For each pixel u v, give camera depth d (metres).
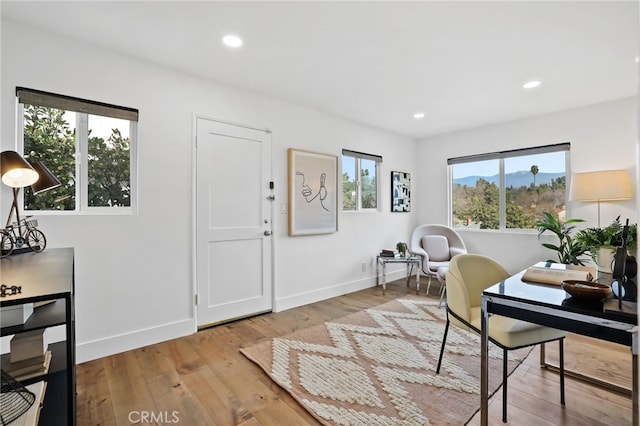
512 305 1.28
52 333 2.01
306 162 3.44
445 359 2.12
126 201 2.35
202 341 2.44
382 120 3.97
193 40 2.09
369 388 1.77
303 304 3.42
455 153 4.53
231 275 2.87
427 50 2.22
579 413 1.54
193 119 2.62
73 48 2.07
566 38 2.06
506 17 1.84
